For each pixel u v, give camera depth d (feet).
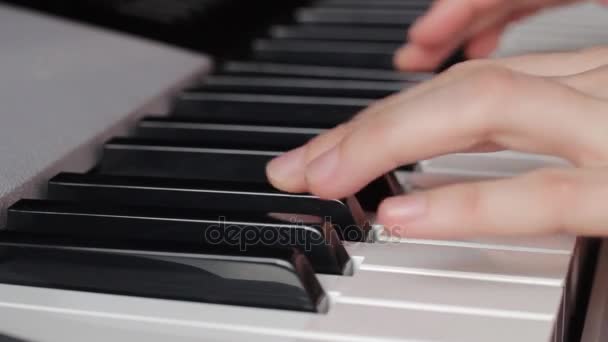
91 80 1.69
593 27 2.13
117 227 1.35
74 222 1.36
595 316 1.39
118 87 1.68
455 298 1.27
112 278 1.30
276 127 1.61
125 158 1.53
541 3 1.96
